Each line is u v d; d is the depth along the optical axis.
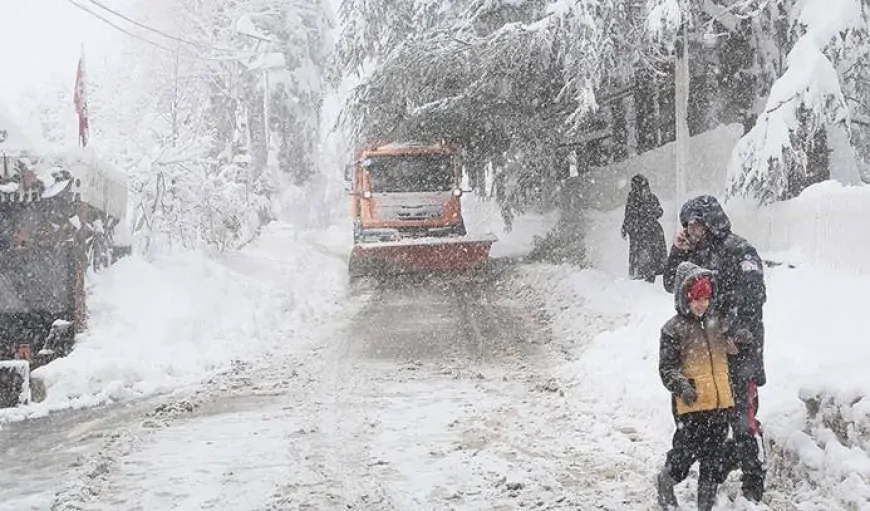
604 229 22.33
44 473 7.80
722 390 5.95
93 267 15.55
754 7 19.34
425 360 12.93
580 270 18.91
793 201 13.93
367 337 14.92
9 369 11.88
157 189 20.50
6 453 8.53
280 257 24.42
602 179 23.97
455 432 8.85
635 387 9.77
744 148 15.94
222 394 11.05
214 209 21.78
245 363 13.23
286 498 6.91
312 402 10.41
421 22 24.83
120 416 10.06
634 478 7.13
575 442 8.31
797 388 7.25
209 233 21.66
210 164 23.34
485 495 6.88
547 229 25.47
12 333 14.23
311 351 14.01
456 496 6.87
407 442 8.52
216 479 7.46
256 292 17.72
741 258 6.47
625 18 18.86
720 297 6.48
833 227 12.70
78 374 11.50
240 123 31.80
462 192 23.47
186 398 10.84
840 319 9.93
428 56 21.56
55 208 14.30
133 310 14.82
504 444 8.34
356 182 23.75
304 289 19.86
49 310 14.22
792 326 10.08
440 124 23.36
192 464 7.93
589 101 18.52
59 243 14.27
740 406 6.17
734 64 20.38
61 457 8.34
